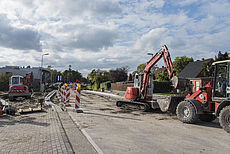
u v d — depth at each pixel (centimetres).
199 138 528
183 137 533
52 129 553
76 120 715
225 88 647
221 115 612
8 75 2973
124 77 4562
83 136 508
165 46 980
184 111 746
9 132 515
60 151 378
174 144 465
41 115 780
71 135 512
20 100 1459
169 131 598
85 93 2694
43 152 371
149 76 1116
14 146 404
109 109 1082
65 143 432
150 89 1110
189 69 3662
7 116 751
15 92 1448
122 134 539
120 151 403
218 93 667
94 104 1307
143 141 480
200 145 464
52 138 464
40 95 2005
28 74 1891
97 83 4369
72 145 432
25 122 644
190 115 712
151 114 948
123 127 627
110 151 401
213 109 716
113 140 480
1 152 368
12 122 643
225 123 599
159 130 605
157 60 1032
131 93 1112
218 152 417
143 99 1102
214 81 686
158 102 945
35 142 432
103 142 460
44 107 1014
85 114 859
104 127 616
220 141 504
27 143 424
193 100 728
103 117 801
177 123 734
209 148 443
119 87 3466
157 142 476
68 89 1145
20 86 1484
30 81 2088
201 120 812
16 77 1617
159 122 742
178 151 416
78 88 928
